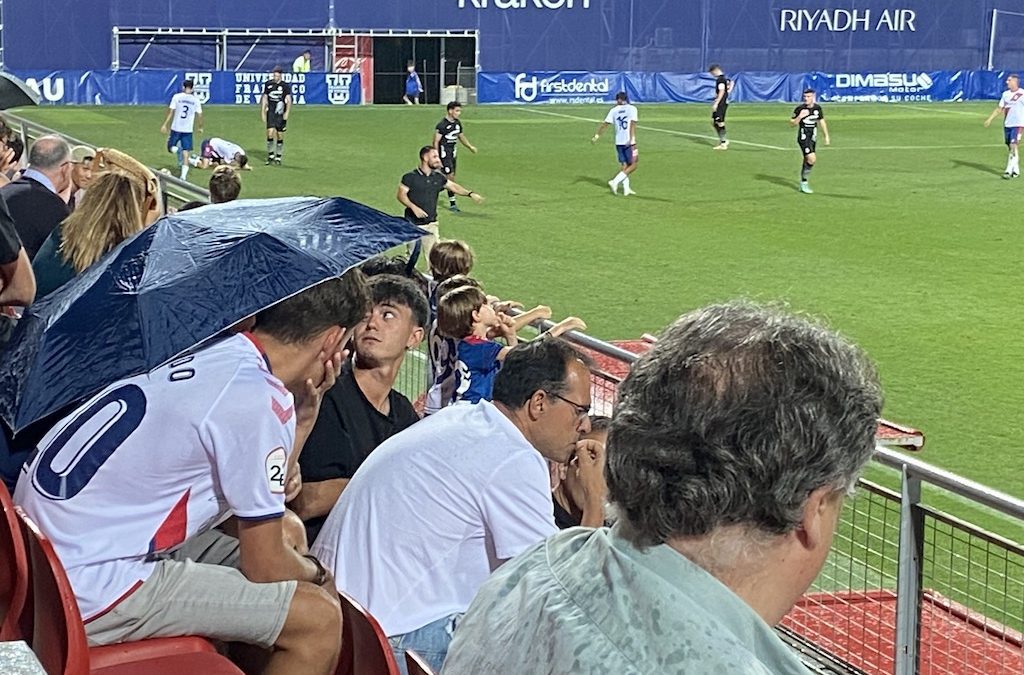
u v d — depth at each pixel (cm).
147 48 4741
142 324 346
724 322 170
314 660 338
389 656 275
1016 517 406
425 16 4888
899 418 1059
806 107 2389
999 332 1363
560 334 575
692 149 3170
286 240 386
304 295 355
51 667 290
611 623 158
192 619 327
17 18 4553
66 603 277
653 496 161
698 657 151
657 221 2070
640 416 164
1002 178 2681
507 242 1867
